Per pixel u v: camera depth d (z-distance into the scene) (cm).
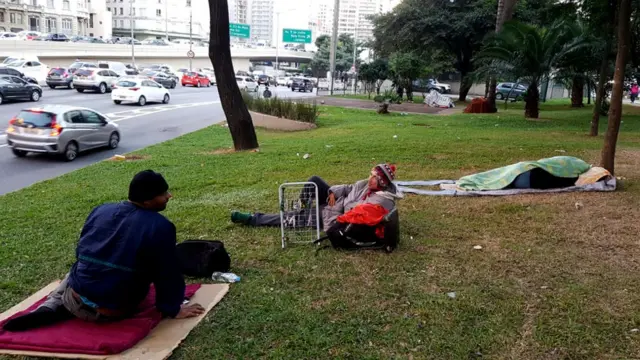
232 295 440
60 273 501
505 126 1878
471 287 448
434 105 3269
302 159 1162
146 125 2073
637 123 1934
